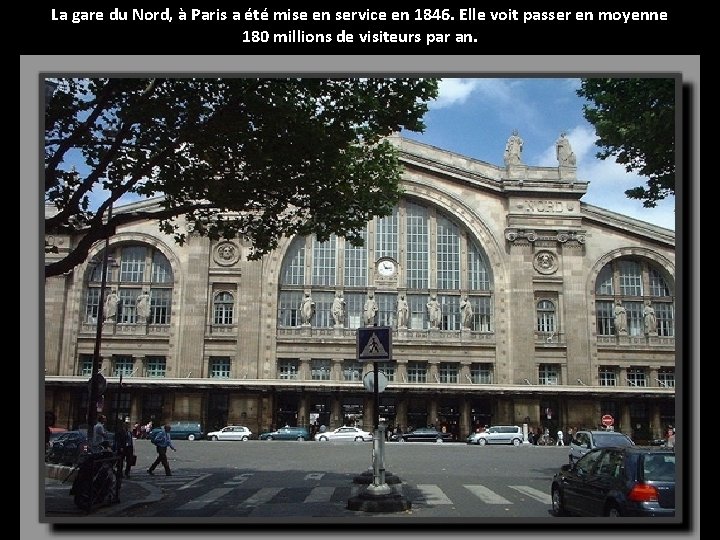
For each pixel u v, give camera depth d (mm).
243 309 61469
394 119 20891
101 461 16953
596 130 21547
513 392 60375
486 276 64625
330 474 26250
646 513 11977
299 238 64062
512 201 64688
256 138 20125
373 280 63562
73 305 61188
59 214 19391
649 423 62750
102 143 20609
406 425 60875
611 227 65250
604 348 63312
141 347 60906
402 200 65250
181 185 21234
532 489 21625
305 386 59406
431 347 62531
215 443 50438
